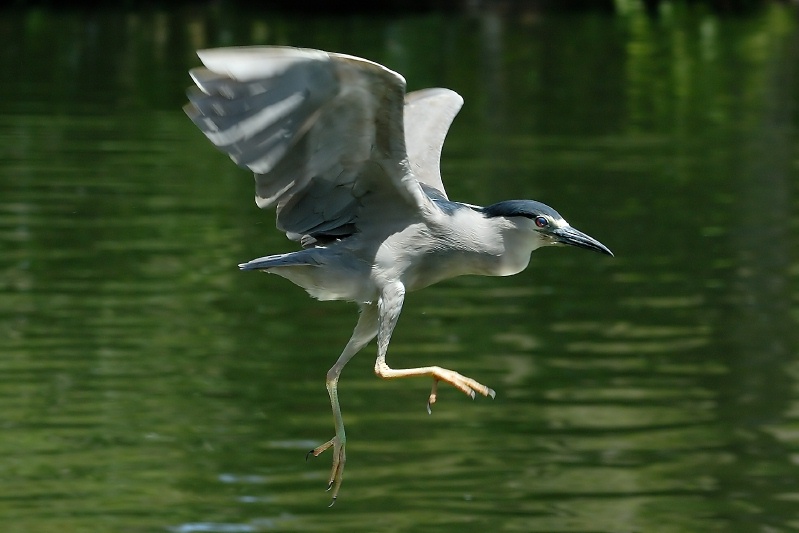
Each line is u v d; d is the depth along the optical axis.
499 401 12.50
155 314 14.55
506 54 35.94
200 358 13.30
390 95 6.99
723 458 11.30
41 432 11.50
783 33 41.06
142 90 29.55
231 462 11.08
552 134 25.55
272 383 12.73
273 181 7.47
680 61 35.69
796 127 26.73
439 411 12.29
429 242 7.82
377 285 7.80
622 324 14.60
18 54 34.66
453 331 14.41
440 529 10.03
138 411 11.95
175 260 16.55
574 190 20.58
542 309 15.19
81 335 13.78
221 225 18.20
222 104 6.76
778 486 10.75
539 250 17.89
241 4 46.19
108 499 10.39
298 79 6.85
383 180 7.64
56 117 26.12
